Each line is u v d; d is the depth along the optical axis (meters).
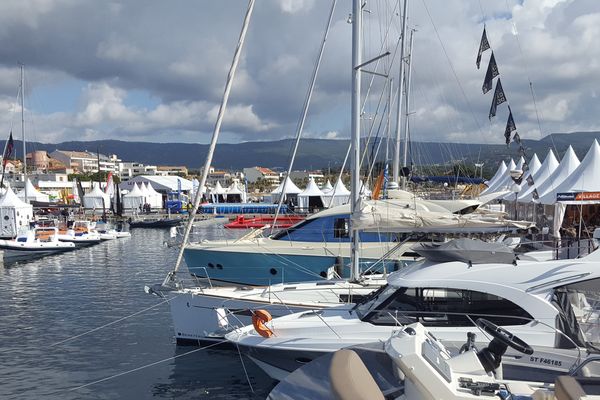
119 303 16.73
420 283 6.95
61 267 25.78
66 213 53.47
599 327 6.12
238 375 9.64
